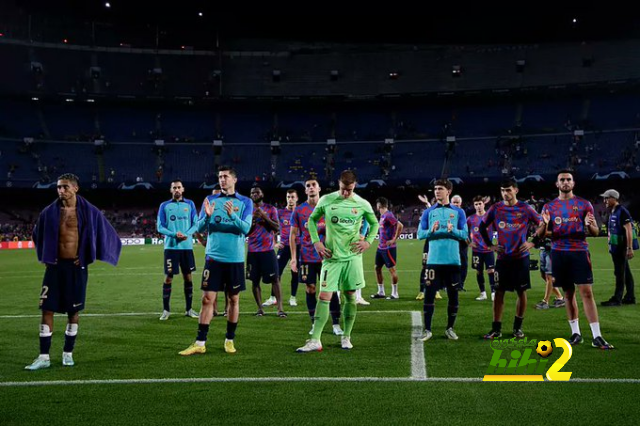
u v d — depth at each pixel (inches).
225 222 277.9
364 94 2299.5
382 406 185.3
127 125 2246.6
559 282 286.2
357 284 279.6
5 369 242.5
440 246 303.7
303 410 181.9
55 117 2191.2
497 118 2274.9
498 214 303.7
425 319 303.1
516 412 178.2
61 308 248.4
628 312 386.6
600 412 177.5
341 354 266.2
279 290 399.2
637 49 2194.9
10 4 2122.3
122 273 776.9
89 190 2036.2
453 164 2134.6
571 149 2076.8
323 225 340.5
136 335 324.8
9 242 1672.0
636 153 1994.3
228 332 277.1
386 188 2171.5
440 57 2357.3
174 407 186.5
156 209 2144.4
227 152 2223.2
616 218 417.1
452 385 209.3
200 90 2269.9
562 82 2204.7
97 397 199.0
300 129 2324.1
